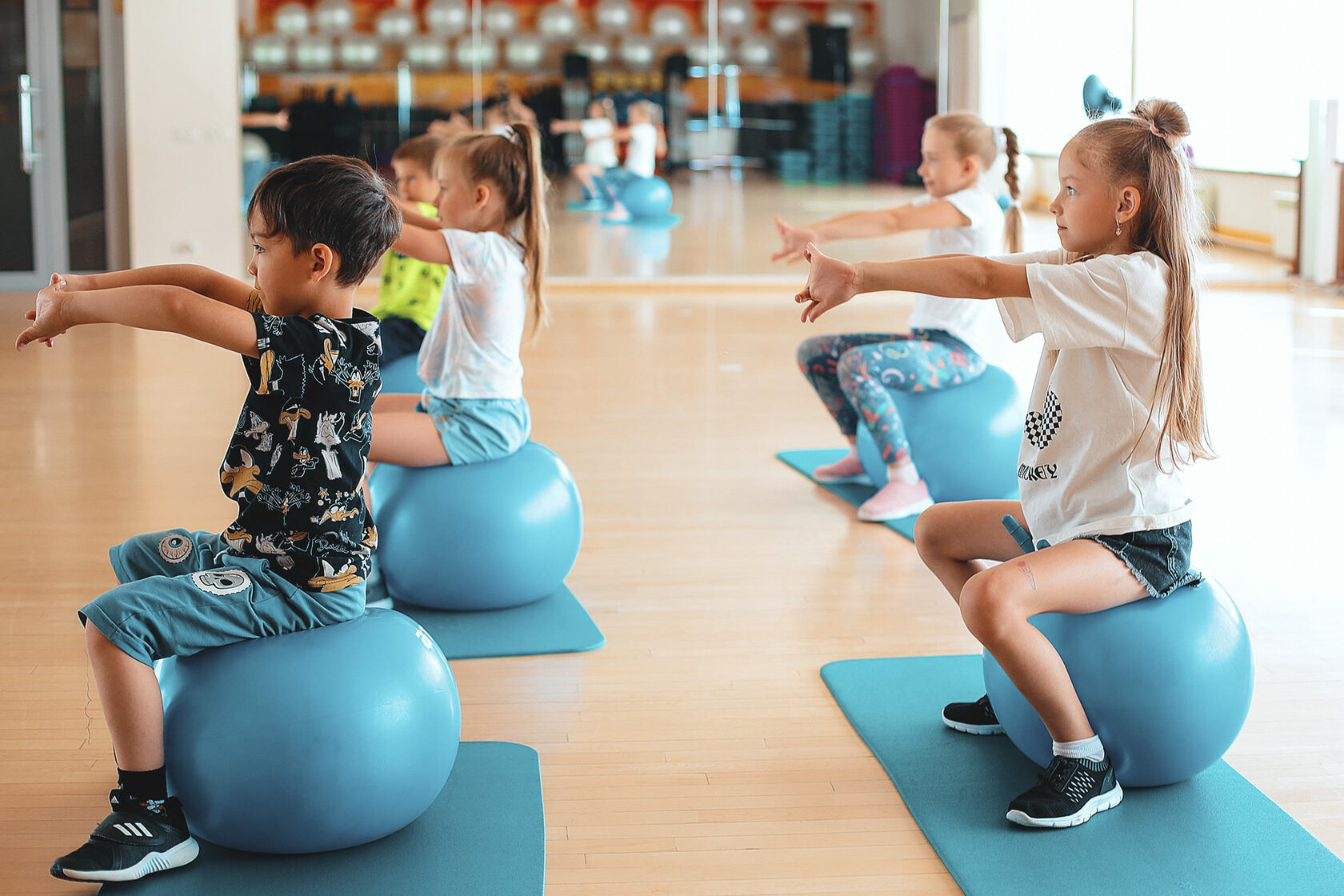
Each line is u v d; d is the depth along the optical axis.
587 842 1.85
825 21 7.85
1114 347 1.84
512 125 2.77
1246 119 9.25
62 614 2.72
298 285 1.73
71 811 1.92
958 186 3.47
